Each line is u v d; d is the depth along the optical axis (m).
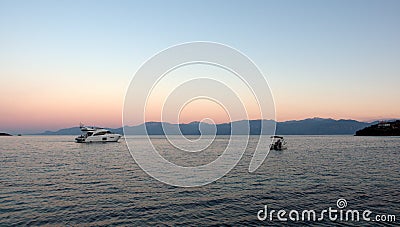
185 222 16.86
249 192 23.89
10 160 47.03
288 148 82.44
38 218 17.20
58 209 18.92
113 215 17.89
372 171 35.00
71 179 29.44
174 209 19.22
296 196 22.48
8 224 16.22
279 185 26.61
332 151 70.56
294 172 34.69
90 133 101.06
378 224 16.45
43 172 34.09
